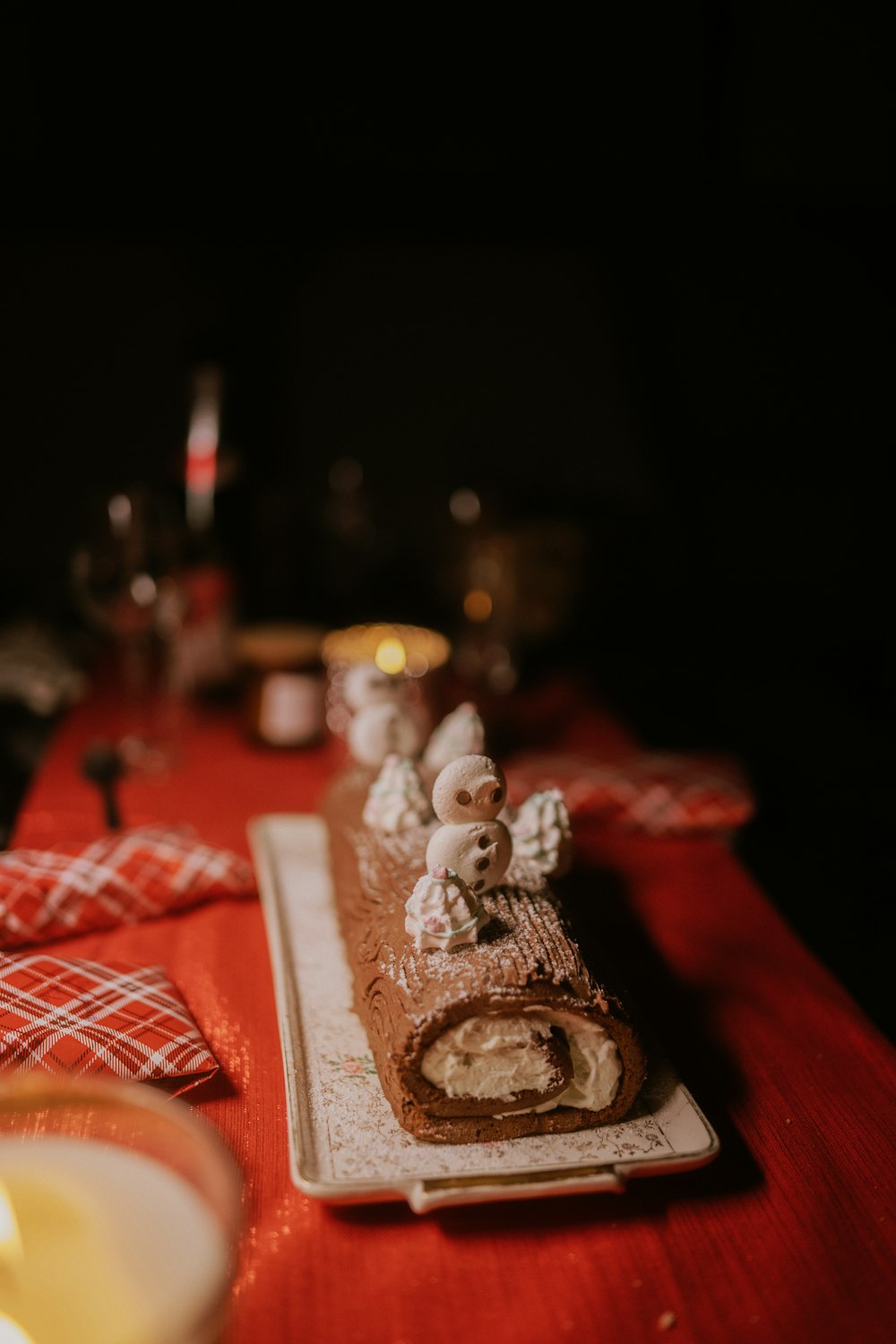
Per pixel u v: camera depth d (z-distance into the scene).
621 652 1.76
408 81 1.57
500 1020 0.49
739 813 0.81
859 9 1.56
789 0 1.55
